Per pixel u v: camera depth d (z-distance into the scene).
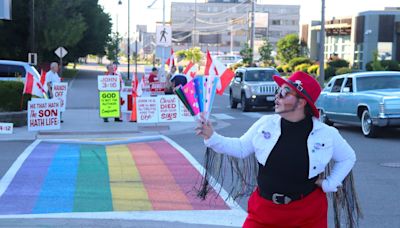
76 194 8.01
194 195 7.91
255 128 3.78
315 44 60.47
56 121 15.62
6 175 9.35
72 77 52.28
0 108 16.83
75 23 48.47
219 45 141.12
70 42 48.56
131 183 8.78
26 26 46.59
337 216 4.01
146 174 9.52
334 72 44.97
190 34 141.38
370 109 13.83
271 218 3.66
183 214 6.95
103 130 15.71
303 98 3.59
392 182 8.81
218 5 141.50
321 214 3.70
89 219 6.69
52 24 46.56
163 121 17.14
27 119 16.42
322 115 17.05
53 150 12.35
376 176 9.28
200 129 3.74
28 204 7.42
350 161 3.73
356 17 51.31
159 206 7.34
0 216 6.80
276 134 3.66
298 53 59.81
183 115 17.28
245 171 4.01
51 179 9.06
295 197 3.62
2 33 45.34
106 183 8.78
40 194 8.00
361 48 50.62
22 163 10.54
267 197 3.68
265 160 3.66
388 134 14.98
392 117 13.33
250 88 22.73
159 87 24.03
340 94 15.69
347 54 54.50
